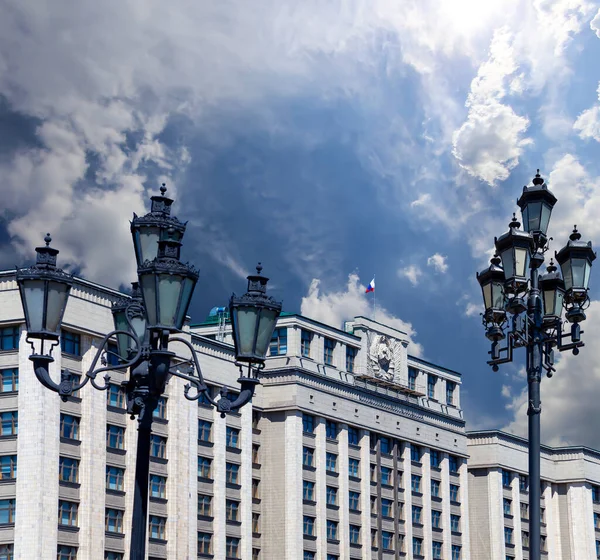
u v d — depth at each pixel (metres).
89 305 101.88
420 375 142.25
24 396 97.38
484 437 153.75
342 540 125.69
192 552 109.94
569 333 41.09
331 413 126.62
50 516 95.94
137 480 31.64
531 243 41.00
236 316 33.47
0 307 98.94
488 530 151.50
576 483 162.38
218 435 115.50
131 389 35.25
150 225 35.09
